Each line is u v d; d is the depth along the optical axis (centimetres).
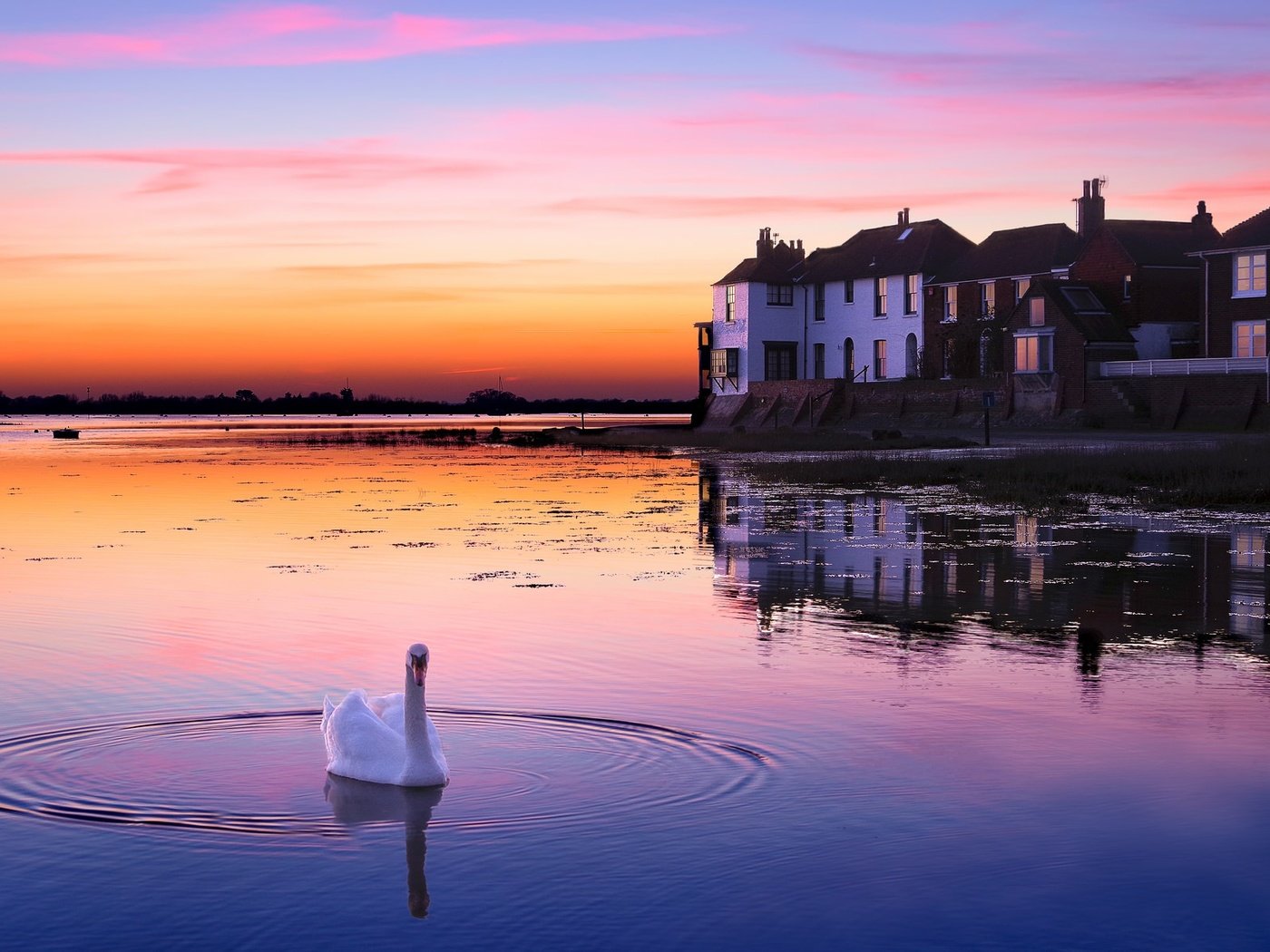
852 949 776
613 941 786
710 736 1199
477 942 786
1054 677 1432
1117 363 6894
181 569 2389
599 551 2622
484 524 3228
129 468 6116
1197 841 937
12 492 4447
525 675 1455
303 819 986
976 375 8212
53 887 862
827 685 1398
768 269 9606
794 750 1156
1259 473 3816
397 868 894
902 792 1039
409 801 1022
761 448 6900
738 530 2997
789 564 2394
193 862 902
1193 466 4053
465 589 2116
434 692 1378
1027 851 920
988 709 1291
